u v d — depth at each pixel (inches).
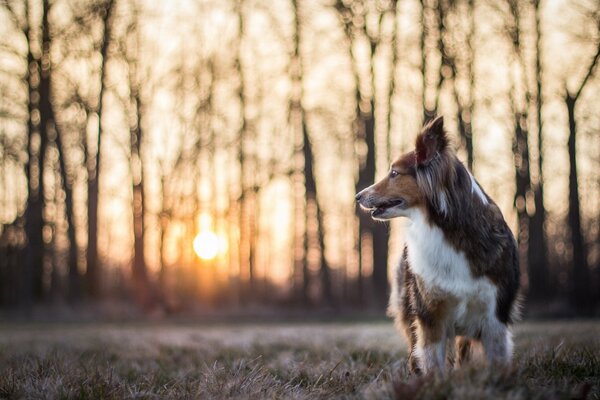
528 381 185.3
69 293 871.1
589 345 267.7
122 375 254.7
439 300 205.9
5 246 946.1
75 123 858.8
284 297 1010.7
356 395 187.5
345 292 1023.6
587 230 966.4
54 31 808.9
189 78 909.8
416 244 212.7
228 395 202.7
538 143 757.3
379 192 219.6
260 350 339.0
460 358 233.9
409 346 229.5
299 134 906.1
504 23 764.6
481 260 200.7
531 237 759.7
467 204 203.6
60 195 894.4
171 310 863.7
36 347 371.6
